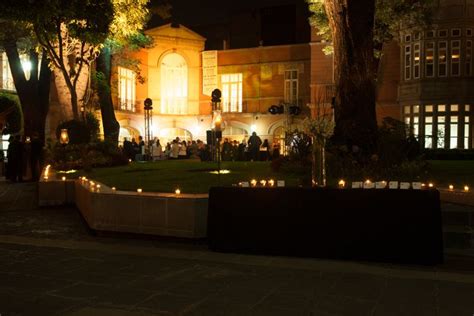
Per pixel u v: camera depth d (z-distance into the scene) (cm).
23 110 2069
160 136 3909
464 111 2872
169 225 771
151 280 562
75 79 1619
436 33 2903
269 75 3784
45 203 1202
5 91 3027
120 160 1783
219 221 702
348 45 1202
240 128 3850
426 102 2916
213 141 2147
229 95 3916
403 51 3044
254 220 688
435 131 2905
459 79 2866
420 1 2014
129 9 1714
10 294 514
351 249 644
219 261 650
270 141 3741
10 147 1808
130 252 707
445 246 680
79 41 1702
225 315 448
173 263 639
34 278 573
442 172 1184
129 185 1025
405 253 622
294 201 672
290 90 3725
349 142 1158
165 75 3931
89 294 512
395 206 629
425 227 617
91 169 1470
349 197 648
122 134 3728
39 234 867
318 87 3203
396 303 474
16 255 697
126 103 3609
